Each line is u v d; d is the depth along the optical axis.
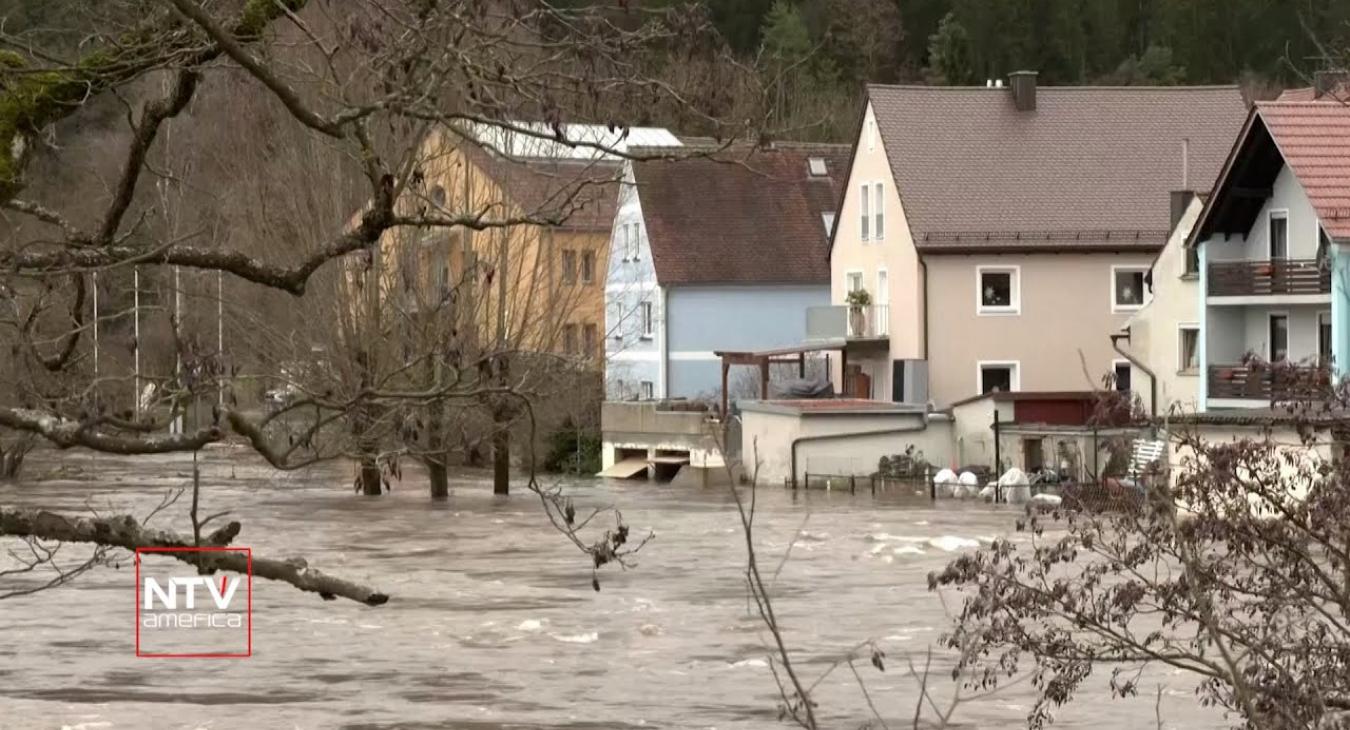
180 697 30.16
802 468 80.31
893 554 50.62
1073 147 91.62
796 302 103.19
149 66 11.23
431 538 56.22
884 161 91.38
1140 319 80.00
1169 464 14.88
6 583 42.88
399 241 52.59
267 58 11.21
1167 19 121.38
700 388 101.94
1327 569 16.22
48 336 13.44
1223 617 15.52
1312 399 15.09
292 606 40.59
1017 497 70.38
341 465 87.38
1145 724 26.86
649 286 102.62
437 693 30.45
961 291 87.88
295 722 28.14
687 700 29.62
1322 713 13.15
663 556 50.84
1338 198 64.12
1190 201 77.88
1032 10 123.56
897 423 80.62
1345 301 64.25
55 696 30.38
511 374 13.55
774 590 43.28
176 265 11.73
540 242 71.88
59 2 12.17
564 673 32.25
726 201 104.31
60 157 13.32
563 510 11.12
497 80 10.46
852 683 30.67
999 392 78.44
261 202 59.00
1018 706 28.45
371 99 11.02
